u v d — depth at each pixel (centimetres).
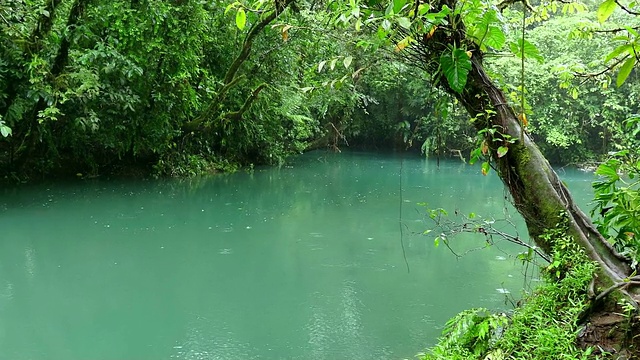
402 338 342
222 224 643
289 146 1345
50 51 726
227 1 945
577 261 220
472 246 552
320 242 568
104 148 945
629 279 206
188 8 863
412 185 964
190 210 715
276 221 662
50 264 481
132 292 419
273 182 991
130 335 345
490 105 240
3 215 646
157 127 913
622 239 237
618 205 229
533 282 432
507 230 599
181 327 358
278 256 517
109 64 734
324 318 374
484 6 224
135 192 821
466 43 237
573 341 194
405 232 608
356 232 611
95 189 825
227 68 1058
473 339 229
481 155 254
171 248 538
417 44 250
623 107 919
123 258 503
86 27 714
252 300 405
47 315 373
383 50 257
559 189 239
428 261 502
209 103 1032
